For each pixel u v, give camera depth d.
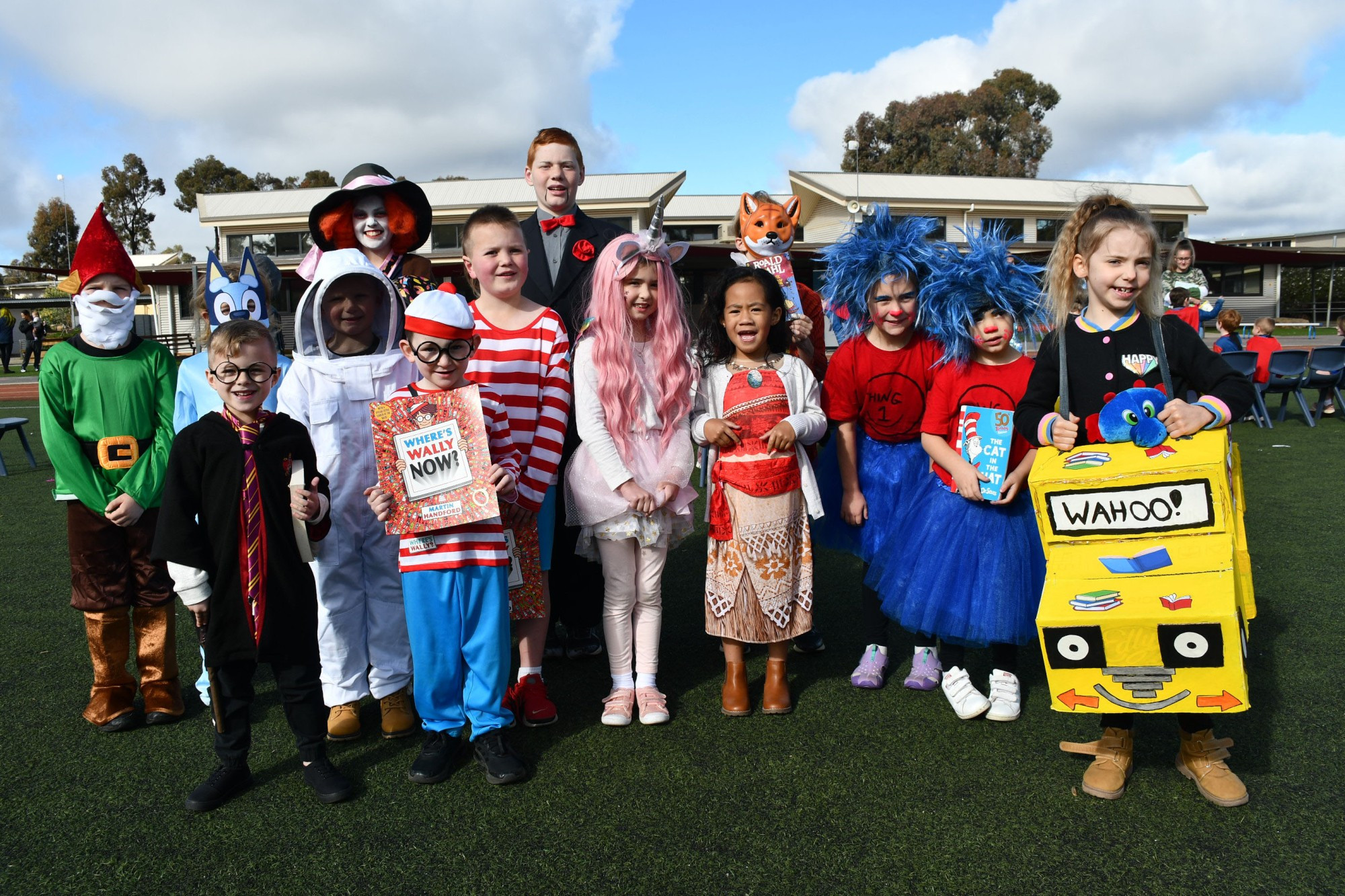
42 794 2.46
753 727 2.83
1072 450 2.31
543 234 3.54
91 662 3.41
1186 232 30.34
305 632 2.44
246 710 2.45
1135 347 2.39
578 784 2.47
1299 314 37.78
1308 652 3.25
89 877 2.06
